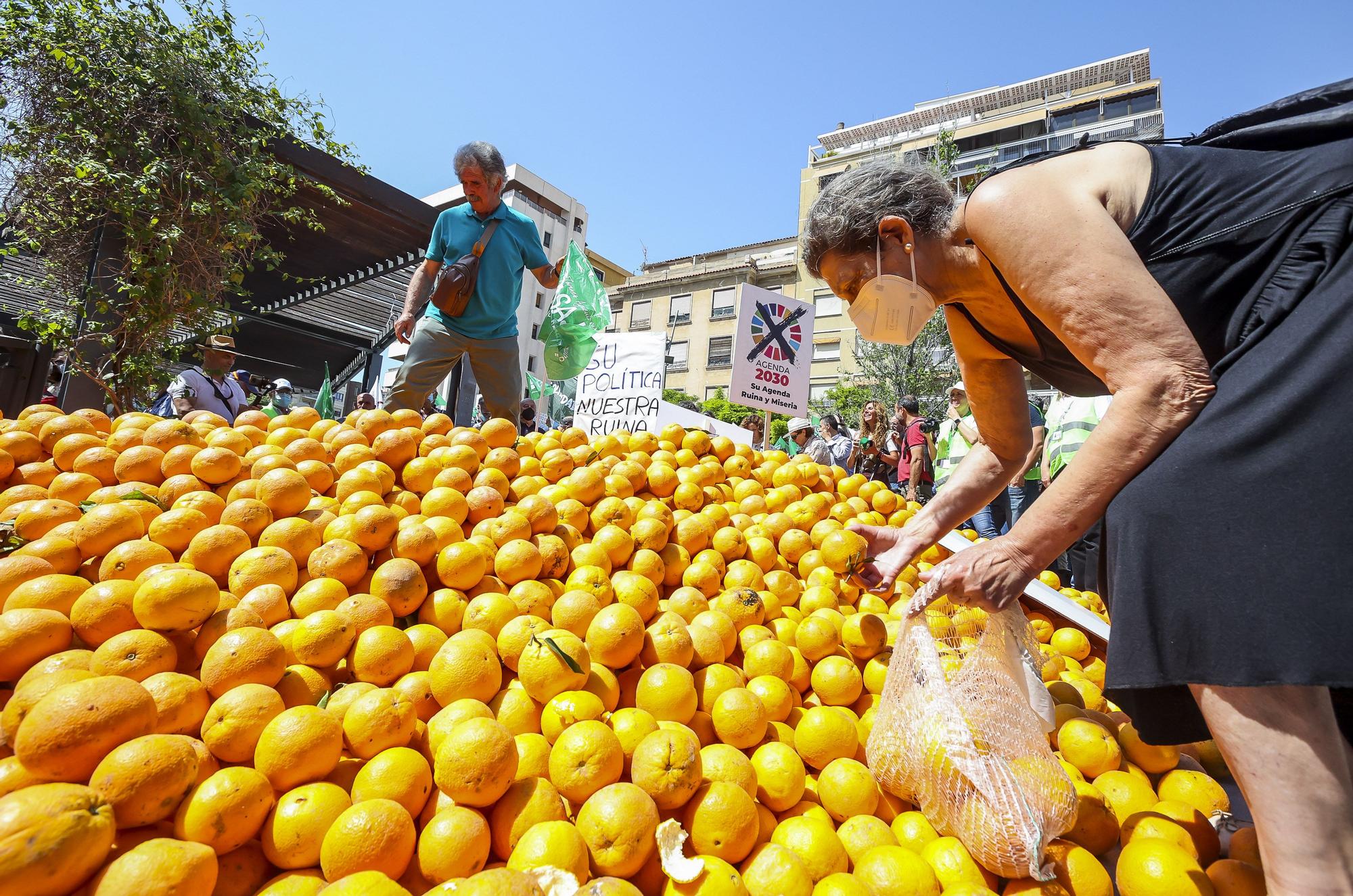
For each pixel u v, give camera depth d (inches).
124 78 231.1
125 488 91.7
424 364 189.9
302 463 104.3
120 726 51.9
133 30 233.9
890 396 832.3
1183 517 48.8
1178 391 51.0
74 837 43.4
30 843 42.0
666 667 76.2
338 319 530.0
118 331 233.5
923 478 348.2
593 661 78.4
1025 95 1836.9
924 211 70.5
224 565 81.1
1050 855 62.4
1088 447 55.3
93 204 228.5
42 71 221.5
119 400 238.4
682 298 1764.3
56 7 223.9
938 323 820.6
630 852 56.1
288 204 320.8
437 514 101.3
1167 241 54.4
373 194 315.3
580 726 65.0
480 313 190.1
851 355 1518.2
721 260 1951.3
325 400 434.6
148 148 232.7
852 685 85.4
